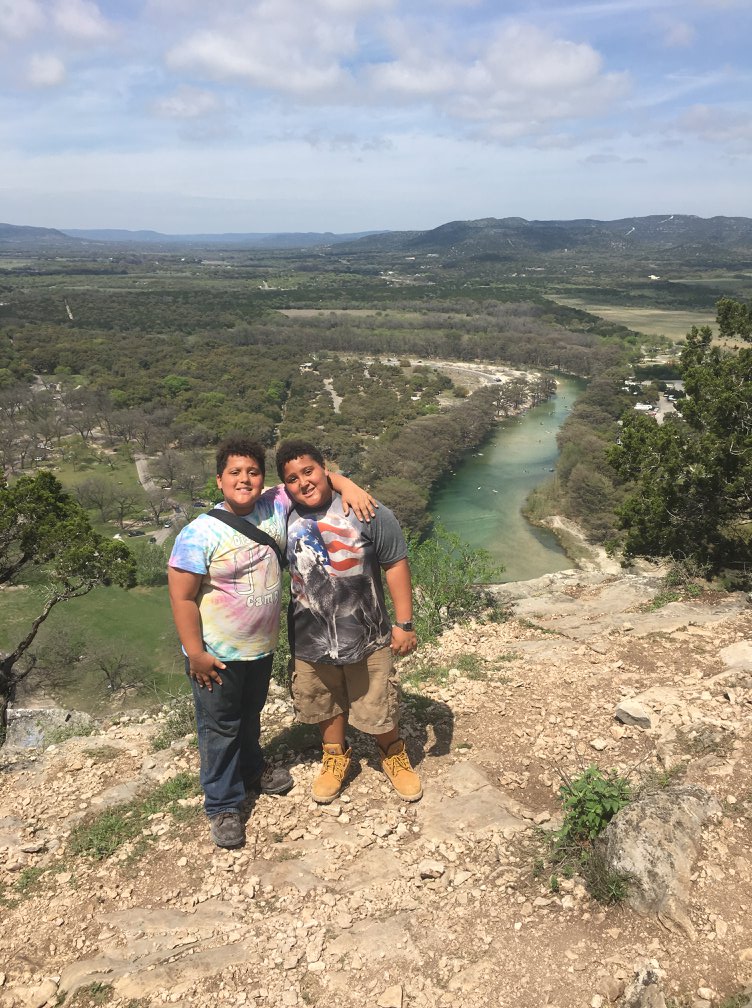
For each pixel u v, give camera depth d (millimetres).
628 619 7793
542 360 143750
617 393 99125
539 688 5551
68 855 3953
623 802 3576
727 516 15008
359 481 66312
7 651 35375
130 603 43031
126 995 2926
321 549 3666
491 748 4680
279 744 4891
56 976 3096
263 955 3082
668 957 2836
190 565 3449
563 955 2920
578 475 58000
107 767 4938
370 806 4102
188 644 3533
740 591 8703
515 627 7926
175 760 4938
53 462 79438
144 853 3873
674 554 13836
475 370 137000
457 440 80375
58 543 16922
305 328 180875
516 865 3514
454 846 3697
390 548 3748
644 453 16703
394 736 4238
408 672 6273
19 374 119875
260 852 3793
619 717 4805
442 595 9023
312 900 3400
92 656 34562
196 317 198500
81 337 156000
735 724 4324
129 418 89188
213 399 99438
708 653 6086
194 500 66875
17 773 4984
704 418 16109
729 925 2920
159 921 3352
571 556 51719
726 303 17172
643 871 3137
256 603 3588
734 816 3492
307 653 3818
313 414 95125
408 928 3160
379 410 96500
